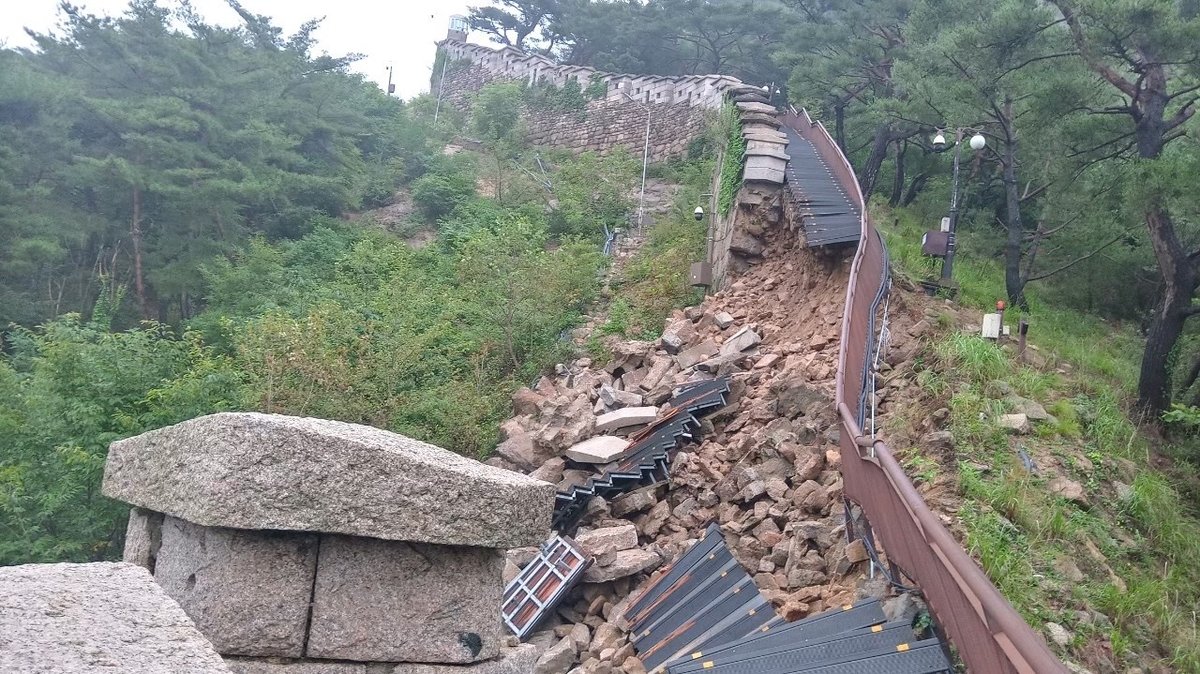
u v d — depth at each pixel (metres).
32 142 25.08
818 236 13.42
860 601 5.98
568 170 27.09
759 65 35.53
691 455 10.51
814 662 5.36
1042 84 12.74
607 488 10.34
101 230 24.45
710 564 8.23
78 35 27.73
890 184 22.83
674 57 39.91
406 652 3.17
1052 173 13.96
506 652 3.42
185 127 24.67
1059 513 7.19
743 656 5.57
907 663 5.04
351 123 31.70
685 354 13.59
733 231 16.38
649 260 19.64
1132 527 7.75
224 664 2.11
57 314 22.81
